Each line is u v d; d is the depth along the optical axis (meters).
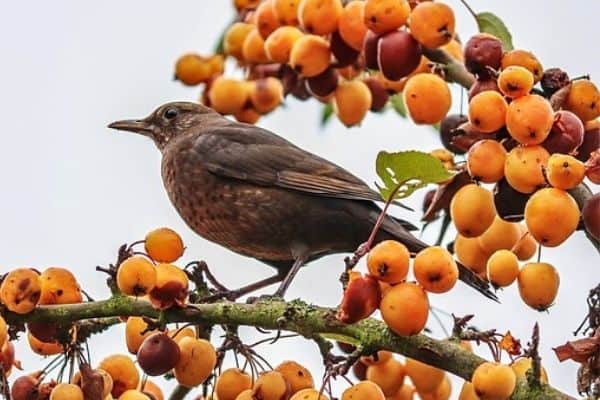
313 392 6.45
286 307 6.73
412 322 6.16
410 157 6.33
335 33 8.77
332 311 6.65
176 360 6.75
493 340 6.45
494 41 7.22
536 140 6.55
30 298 6.68
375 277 6.21
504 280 6.80
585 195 6.79
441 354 6.40
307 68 8.95
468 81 8.13
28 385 6.93
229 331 7.02
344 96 9.30
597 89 7.12
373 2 7.92
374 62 8.15
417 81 7.80
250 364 7.00
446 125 8.27
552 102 7.10
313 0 8.66
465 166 7.27
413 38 7.89
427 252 6.18
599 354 6.12
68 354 6.95
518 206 6.77
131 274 6.57
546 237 6.38
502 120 6.69
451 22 7.79
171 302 6.71
